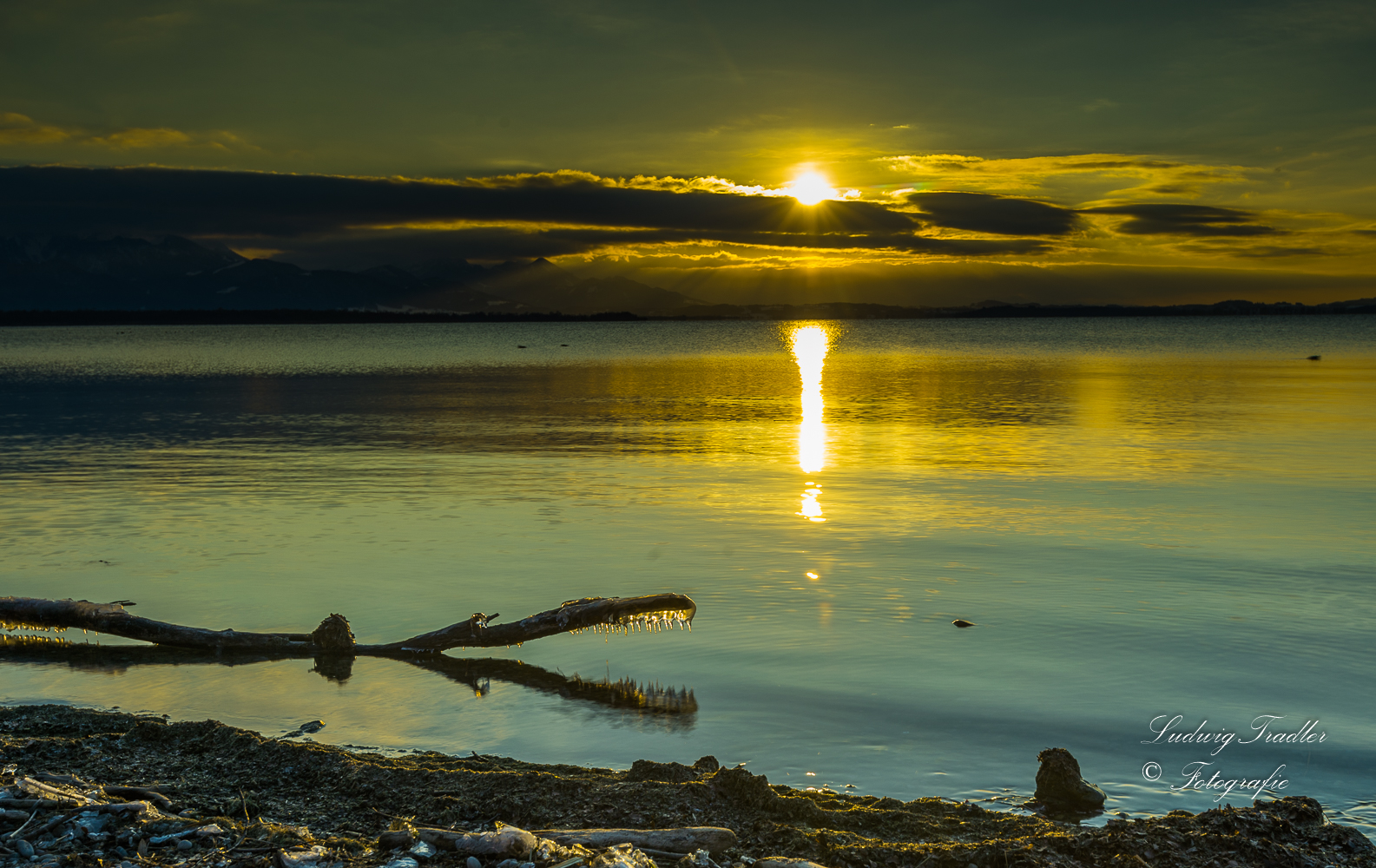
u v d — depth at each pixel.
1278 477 25.47
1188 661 11.81
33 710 10.11
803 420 42.59
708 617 13.98
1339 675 11.30
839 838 6.73
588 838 6.62
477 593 15.50
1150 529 19.38
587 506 22.47
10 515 21.67
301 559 17.62
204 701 11.04
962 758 9.18
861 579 15.83
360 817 7.36
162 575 16.55
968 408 47.47
